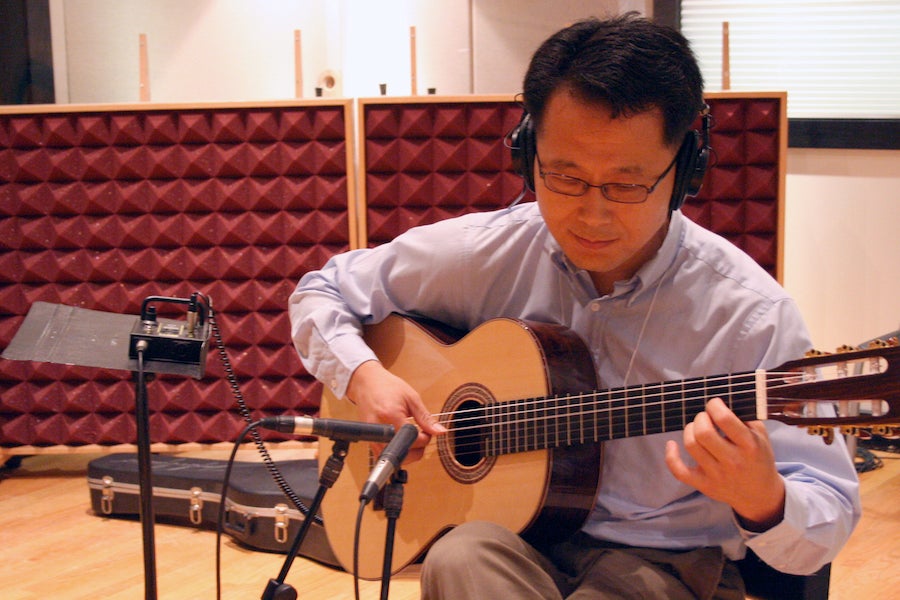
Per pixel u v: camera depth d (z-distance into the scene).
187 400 3.68
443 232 1.98
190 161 3.58
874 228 4.26
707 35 4.52
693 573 1.62
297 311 2.12
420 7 4.34
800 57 4.45
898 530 3.17
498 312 1.97
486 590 1.44
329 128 3.53
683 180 1.56
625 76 1.42
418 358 1.98
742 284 1.65
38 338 1.88
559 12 4.24
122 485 3.25
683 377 1.68
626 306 1.72
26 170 3.60
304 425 1.45
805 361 1.39
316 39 4.51
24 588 2.70
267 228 3.60
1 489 3.64
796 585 1.74
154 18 4.42
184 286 3.65
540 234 1.88
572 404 1.66
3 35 4.18
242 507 2.99
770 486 1.34
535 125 1.55
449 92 4.37
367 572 2.00
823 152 4.31
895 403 1.29
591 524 1.75
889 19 4.32
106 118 3.59
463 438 1.84
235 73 4.49
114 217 3.63
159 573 2.82
